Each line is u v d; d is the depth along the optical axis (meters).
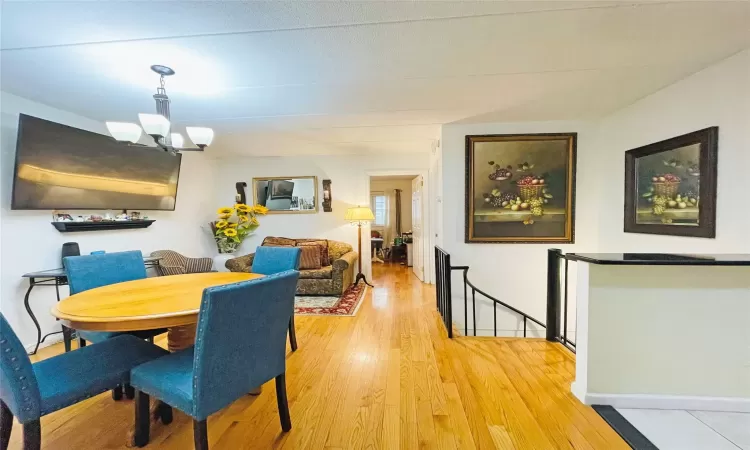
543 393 1.94
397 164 5.30
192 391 1.28
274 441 1.57
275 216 5.48
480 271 3.63
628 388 1.79
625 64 2.16
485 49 1.95
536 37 1.82
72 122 3.08
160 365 1.49
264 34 1.75
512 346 2.66
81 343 2.27
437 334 2.97
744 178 2.01
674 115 2.50
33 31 1.68
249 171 5.45
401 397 1.93
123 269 2.41
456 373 2.21
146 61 2.04
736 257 1.69
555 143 3.50
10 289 2.57
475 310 3.57
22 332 2.63
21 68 2.11
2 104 2.54
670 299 1.75
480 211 3.60
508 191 3.57
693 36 1.81
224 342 1.30
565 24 1.69
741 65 2.01
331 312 3.68
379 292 4.70
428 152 5.23
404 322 3.33
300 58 2.03
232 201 5.46
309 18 1.61
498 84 2.48
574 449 1.48
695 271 1.72
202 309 1.22
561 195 3.52
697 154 2.30
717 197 2.17
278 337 1.58
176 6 1.49
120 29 1.67
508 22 1.67
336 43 1.86
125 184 3.49
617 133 3.16
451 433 1.60
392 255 8.00
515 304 3.62
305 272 4.43
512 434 1.59
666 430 1.60
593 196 3.48
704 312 1.73
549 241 3.54
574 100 2.85
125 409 1.85
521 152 3.54
